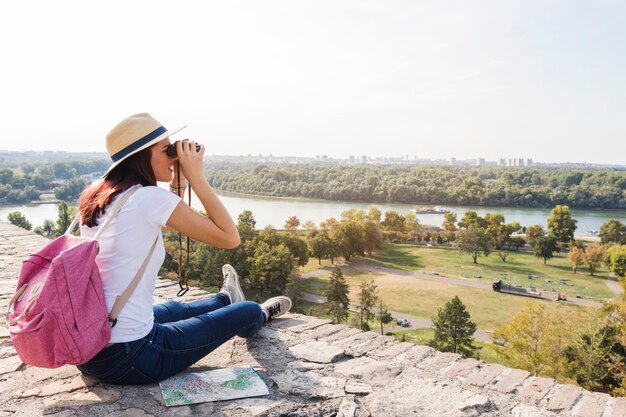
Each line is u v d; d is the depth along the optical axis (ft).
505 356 113.80
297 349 11.82
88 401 8.82
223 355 11.34
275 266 197.57
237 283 12.12
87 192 8.59
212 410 8.63
